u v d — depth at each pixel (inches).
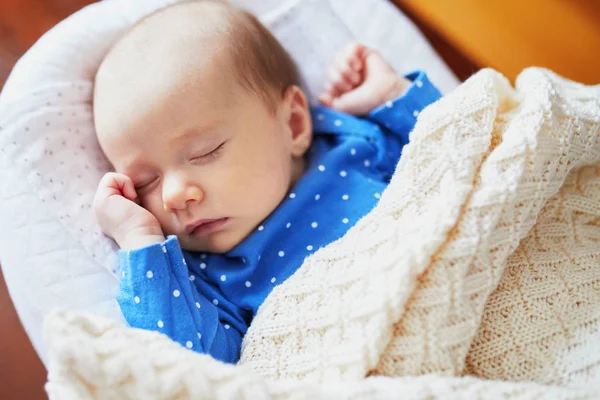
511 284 27.1
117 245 33.6
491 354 26.1
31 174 33.8
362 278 26.1
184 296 29.0
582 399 22.6
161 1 40.0
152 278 28.5
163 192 31.5
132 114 31.5
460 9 51.4
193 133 31.4
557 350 25.8
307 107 38.5
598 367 25.0
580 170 30.6
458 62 54.9
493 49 51.1
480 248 25.2
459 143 27.7
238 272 33.2
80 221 33.7
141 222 31.5
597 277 27.5
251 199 32.7
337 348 25.2
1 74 55.4
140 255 28.8
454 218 25.5
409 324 24.7
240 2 43.6
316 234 33.9
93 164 35.8
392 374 24.6
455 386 22.8
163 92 31.3
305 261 28.8
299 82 40.4
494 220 25.7
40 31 57.0
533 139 26.8
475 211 25.7
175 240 29.5
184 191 31.0
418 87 38.3
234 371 22.4
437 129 28.3
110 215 31.9
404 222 27.1
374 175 37.6
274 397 22.2
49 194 33.8
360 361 24.4
